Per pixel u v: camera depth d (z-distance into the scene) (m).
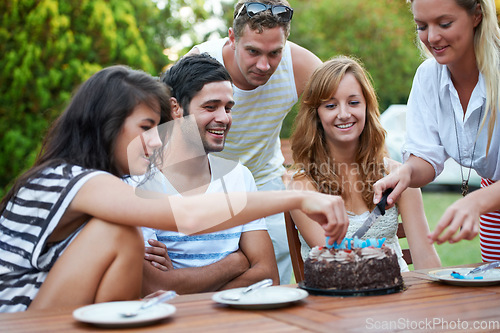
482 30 2.20
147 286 2.15
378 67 14.35
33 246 1.67
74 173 1.68
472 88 2.42
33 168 1.77
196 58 2.54
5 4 8.09
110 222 1.62
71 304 1.58
